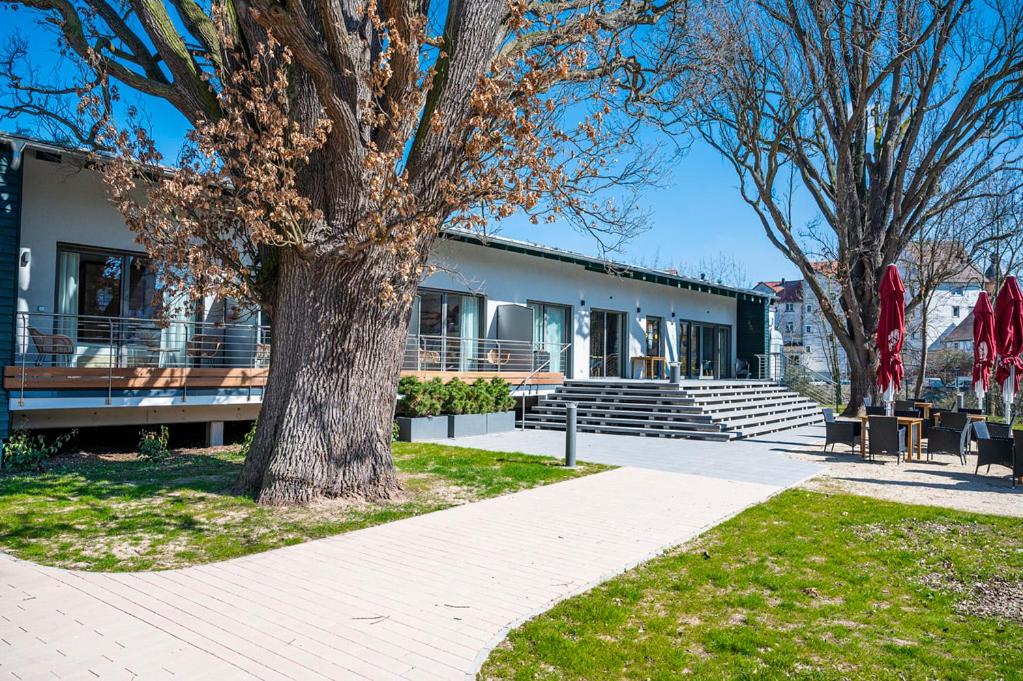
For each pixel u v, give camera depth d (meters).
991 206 24.30
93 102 7.67
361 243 6.84
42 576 5.05
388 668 3.62
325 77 6.59
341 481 7.67
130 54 8.80
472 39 7.46
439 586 4.97
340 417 7.67
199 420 12.27
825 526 6.97
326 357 7.58
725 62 17.12
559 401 18.14
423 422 14.06
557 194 7.47
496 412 16.14
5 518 6.76
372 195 6.75
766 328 29.98
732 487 9.09
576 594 4.86
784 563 5.67
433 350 17.23
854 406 19.67
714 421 15.52
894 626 4.40
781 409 19.53
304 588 4.88
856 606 4.70
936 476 10.38
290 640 3.96
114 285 12.26
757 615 4.53
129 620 4.23
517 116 6.98
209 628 4.12
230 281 7.80
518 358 18.75
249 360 13.50
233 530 6.43
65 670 3.53
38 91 11.44
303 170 7.39
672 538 6.40
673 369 17.67
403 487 8.34
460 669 3.63
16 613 4.32
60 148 10.27
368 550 5.88
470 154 7.09
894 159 21.62
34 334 10.29
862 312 19.81
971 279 27.42
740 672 3.68
